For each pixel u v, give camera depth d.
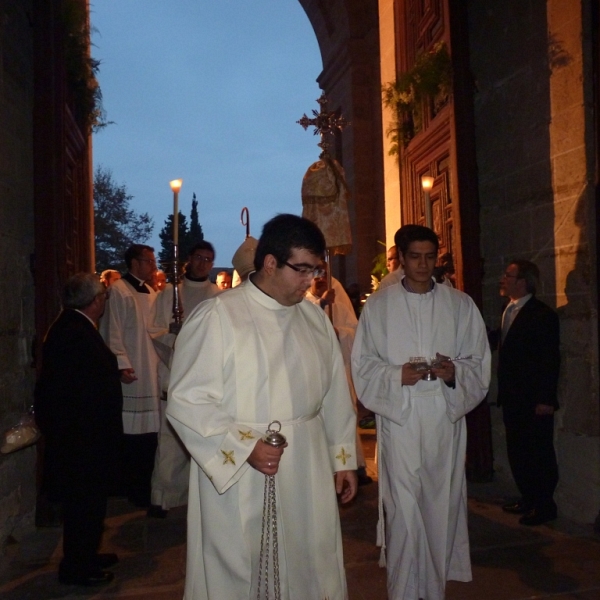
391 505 3.43
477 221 6.04
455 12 6.10
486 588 3.71
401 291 3.56
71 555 3.88
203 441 2.25
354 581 3.88
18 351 4.83
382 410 3.38
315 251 2.34
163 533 4.84
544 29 5.11
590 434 4.64
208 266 5.50
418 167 7.46
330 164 5.04
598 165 4.55
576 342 4.78
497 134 5.79
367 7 14.02
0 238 4.50
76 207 6.89
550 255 5.09
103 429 3.84
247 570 2.33
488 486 5.74
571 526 4.64
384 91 7.89
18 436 4.08
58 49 5.45
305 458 2.41
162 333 5.11
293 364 2.41
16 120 4.94
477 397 3.42
